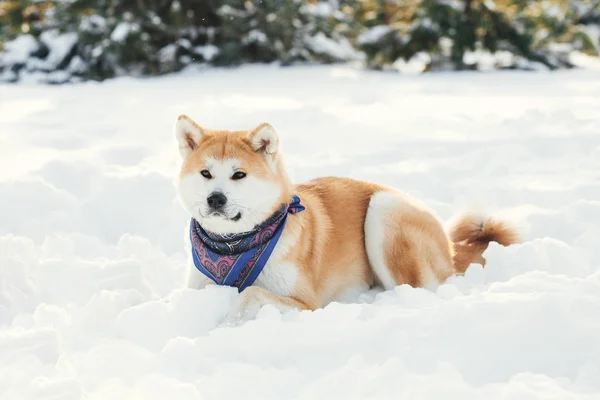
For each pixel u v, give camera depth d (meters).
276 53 17.14
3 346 2.99
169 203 5.60
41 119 9.07
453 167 6.42
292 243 3.76
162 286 4.32
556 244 4.26
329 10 17.53
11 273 4.01
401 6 17.53
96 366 3.00
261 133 3.66
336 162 6.58
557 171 6.20
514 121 8.15
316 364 2.94
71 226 5.23
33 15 16.84
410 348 2.97
